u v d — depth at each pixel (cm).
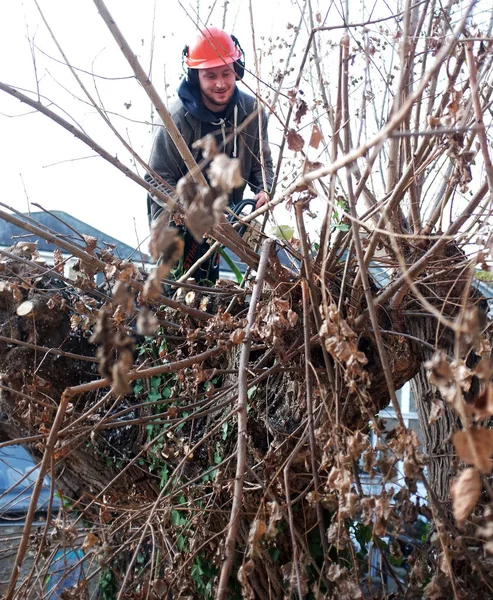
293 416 265
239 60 314
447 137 197
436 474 275
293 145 204
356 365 180
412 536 219
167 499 232
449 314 256
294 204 212
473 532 211
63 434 207
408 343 260
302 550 233
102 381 169
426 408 281
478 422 230
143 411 297
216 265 332
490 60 195
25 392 285
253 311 196
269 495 212
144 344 293
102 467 301
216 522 274
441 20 252
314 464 198
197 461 286
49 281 302
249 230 289
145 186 221
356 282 234
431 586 186
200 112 313
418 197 271
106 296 261
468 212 197
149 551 310
